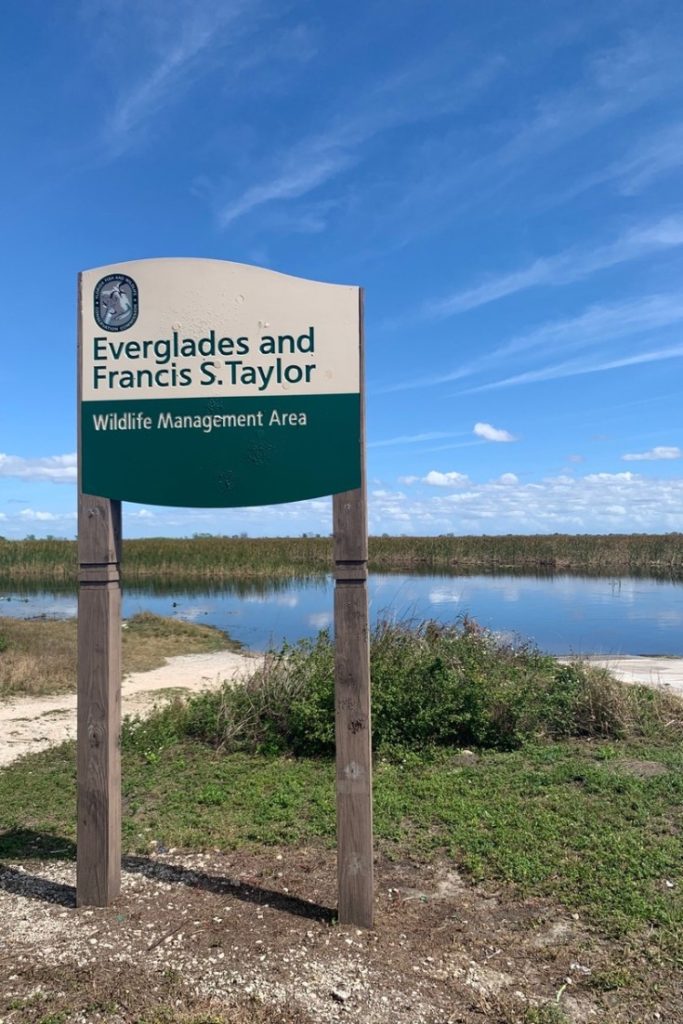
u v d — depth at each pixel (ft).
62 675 40.45
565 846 16.22
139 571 136.36
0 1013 10.02
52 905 13.38
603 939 12.48
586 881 14.46
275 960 11.43
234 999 10.41
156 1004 10.25
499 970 11.53
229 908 13.24
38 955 11.48
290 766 23.32
